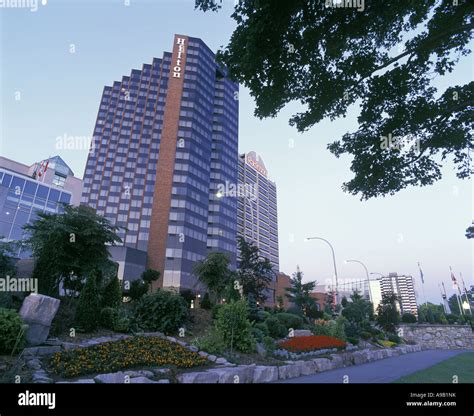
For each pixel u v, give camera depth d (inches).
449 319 2171.5
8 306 406.9
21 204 1478.8
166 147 3501.5
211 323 698.2
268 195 6865.2
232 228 3914.9
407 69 426.9
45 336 366.9
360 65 429.1
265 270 1419.8
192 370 374.9
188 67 3959.2
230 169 4138.8
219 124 4173.2
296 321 911.7
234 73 411.5
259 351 534.3
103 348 380.2
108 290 594.2
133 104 4665.4
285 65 397.4
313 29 374.0
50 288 515.8
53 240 563.8
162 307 578.9
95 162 4468.5
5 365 284.8
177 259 3048.7
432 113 430.3
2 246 589.3
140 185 4089.6
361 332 1103.0
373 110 458.3
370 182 494.6
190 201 3373.5
